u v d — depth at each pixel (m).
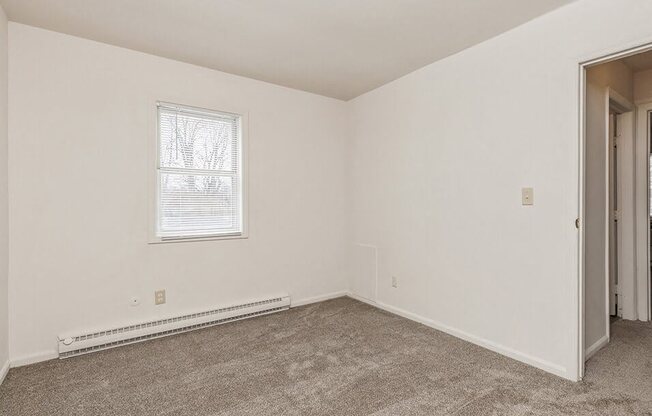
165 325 2.96
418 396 2.05
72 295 2.66
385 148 3.68
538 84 2.38
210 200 3.33
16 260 2.46
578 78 2.19
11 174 2.44
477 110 2.77
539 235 2.39
